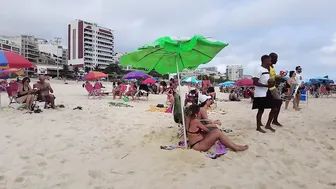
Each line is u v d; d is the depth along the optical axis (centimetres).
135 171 374
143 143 517
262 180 342
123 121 762
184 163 402
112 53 14362
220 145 473
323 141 525
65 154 446
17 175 357
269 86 574
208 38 466
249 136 562
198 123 467
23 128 622
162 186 326
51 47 14225
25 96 898
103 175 360
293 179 346
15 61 765
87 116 826
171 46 419
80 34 12950
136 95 1548
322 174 362
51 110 926
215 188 320
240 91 2227
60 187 326
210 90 1125
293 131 611
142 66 522
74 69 11325
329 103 1503
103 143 520
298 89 1022
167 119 816
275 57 584
